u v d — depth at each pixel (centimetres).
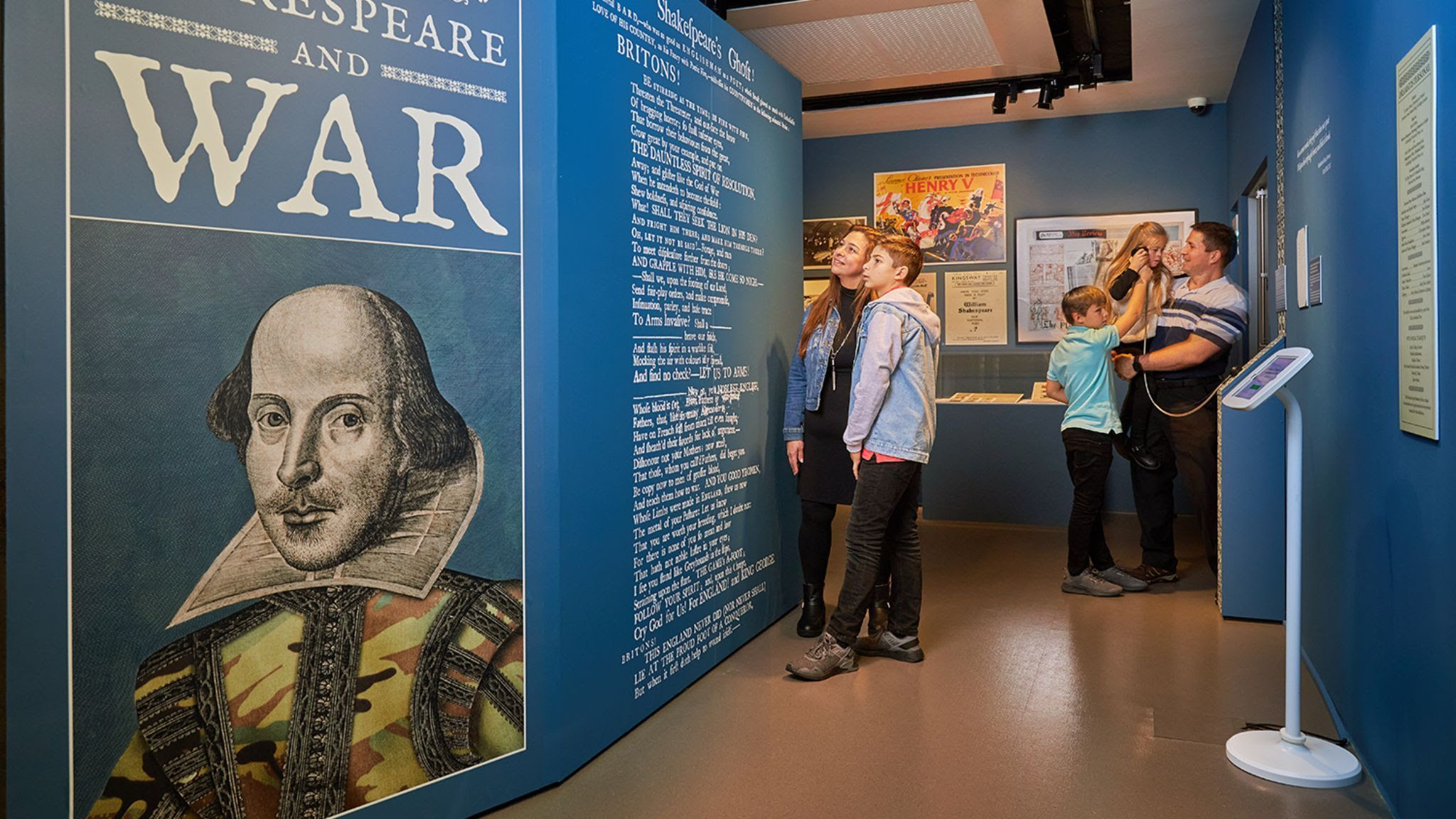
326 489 212
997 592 479
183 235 191
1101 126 666
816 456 391
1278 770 258
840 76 565
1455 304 187
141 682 190
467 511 236
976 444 686
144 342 188
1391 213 236
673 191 322
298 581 209
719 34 359
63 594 181
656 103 310
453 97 231
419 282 226
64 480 180
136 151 186
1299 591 269
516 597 247
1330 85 310
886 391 336
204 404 195
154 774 192
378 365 219
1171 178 655
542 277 251
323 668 213
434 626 231
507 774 246
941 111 646
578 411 266
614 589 286
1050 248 679
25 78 174
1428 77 201
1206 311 471
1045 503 673
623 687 291
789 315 434
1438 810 199
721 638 363
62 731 181
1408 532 224
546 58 252
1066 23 492
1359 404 275
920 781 259
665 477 317
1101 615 434
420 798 229
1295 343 389
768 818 238
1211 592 479
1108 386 468
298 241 206
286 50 203
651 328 308
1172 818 237
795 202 440
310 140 207
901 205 708
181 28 189
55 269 178
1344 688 295
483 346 238
